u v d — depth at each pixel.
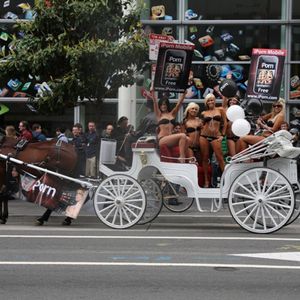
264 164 9.14
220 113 9.56
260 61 10.30
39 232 9.23
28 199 9.70
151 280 6.06
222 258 7.15
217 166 9.57
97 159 10.98
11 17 16.16
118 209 9.45
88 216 10.94
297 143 13.12
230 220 10.55
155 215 9.95
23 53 11.11
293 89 16.06
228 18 16.20
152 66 12.34
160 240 8.45
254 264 6.82
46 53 10.77
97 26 10.98
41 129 15.63
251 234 9.08
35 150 9.70
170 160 9.38
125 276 6.23
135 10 11.45
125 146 10.20
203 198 9.45
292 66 16.12
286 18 16.11
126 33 11.34
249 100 10.25
